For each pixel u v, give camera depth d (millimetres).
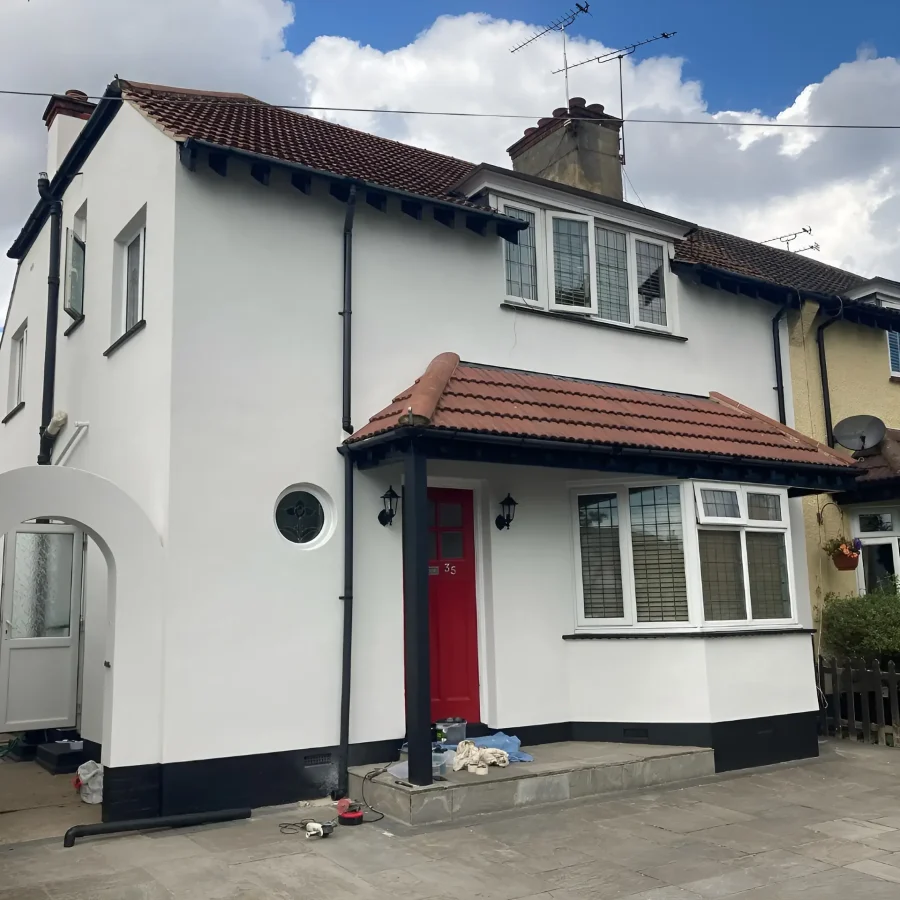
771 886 5633
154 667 7105
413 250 9211
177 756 7051
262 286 8148
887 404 13688
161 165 8203
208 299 7836
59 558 10008
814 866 6016
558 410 8805
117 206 9383
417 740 7168
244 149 7992
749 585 9578
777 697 9375
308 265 8461
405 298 9062
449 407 7957
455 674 9008
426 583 7422
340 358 8500
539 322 10031
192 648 7250
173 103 9648
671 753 8445
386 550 8438
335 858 6113
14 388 13930
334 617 8008
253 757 7395
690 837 6656
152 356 7969
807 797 7883
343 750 7801
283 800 7477
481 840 6531
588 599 9664
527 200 10180
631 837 6645
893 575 11906
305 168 8148
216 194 8039
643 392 10484
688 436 9422
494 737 8422
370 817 7066
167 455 7445
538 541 9531
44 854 6207
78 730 9945
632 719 9094
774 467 9680
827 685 11414
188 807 7039
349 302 8531
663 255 11328
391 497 8477
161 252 7984
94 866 5934
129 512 7180
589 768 7840
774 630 9477
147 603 7148
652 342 10922
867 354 13594
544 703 9203
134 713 6973
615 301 10773
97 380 9555
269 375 8047
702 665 8852
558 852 6281
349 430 8344
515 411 8375
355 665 8062
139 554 7180
